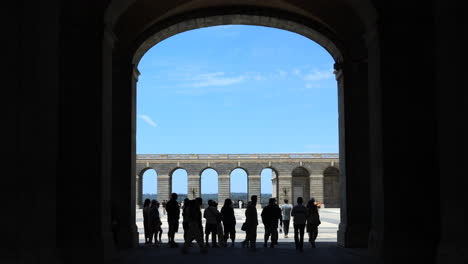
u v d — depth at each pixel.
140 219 44.69
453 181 9.30
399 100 13.02
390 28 13.23
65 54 13.22
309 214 19.28
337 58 19.52
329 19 18.52
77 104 13.17
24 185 7.86
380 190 13.19
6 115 7.82
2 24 7.93
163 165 71.56
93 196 12.96
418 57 13.04
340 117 19.17
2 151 7.75
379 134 13.34
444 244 9.33
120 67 18.62
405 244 12.48
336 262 14.16
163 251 17.81
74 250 12.57
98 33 13.33
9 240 7.54
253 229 18.44
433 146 12.80
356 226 17.83
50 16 9.05
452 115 9.45
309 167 72.25
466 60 9.30
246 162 72.06
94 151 13.10
